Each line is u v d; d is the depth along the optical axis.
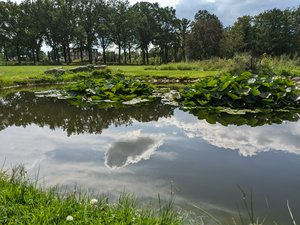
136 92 11.68
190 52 44.47
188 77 18.69
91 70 21.55
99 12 54.06
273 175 4.03
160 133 6.35
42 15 51.78
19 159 4.68
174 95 11.32
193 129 6.73
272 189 3.59
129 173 4.09
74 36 53.72
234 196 3.41
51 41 54.81
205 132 6.43
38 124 7.48
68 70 20.41
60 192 3.38
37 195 2.85
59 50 62.50
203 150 5.14
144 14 59.47
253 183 3.78
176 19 61.84
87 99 11.17
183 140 5.79
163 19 61.34
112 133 6.40
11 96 12.37
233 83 9.04
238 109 8.59
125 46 57.69
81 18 54.12
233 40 41.91
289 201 3.28
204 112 8.71
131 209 2.70
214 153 4.98
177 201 3.28
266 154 4.93
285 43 52.66
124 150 5.16
